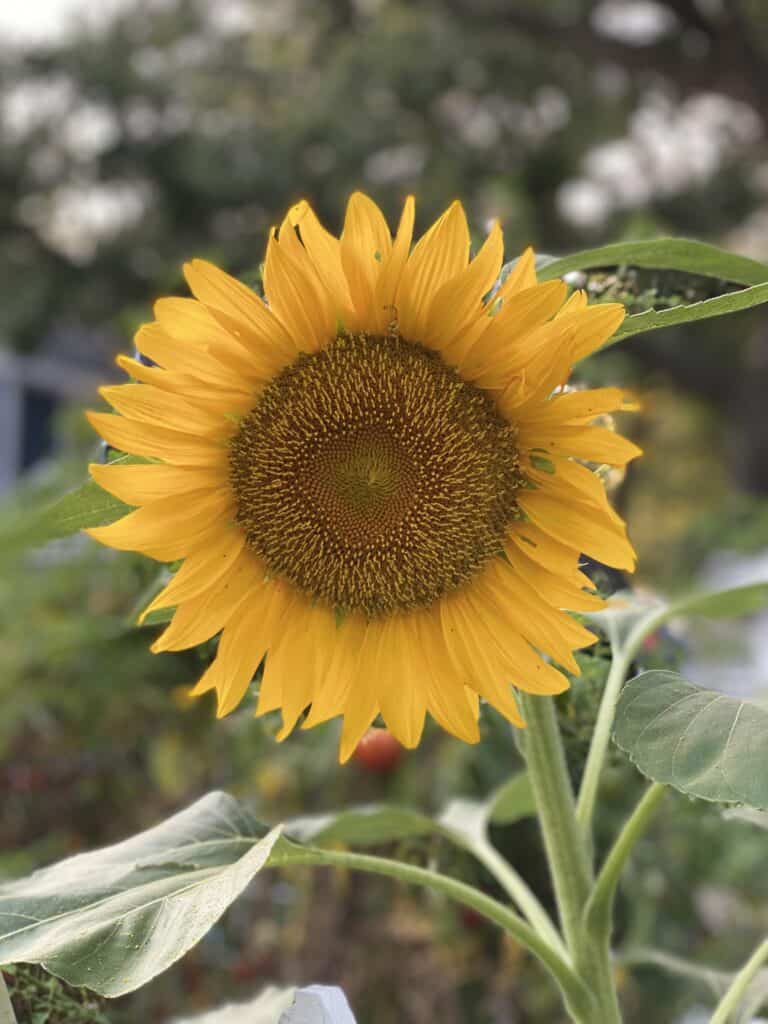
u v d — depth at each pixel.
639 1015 0.85
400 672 0.43
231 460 0.41
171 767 0.94
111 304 4.25
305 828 0.56
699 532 2.06
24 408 4.46
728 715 0.36
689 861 0.90
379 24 4.63
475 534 0.42
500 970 0.87
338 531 0.42
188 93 4.41
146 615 0.42
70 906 0.39
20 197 4.34
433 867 0.63
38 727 0.95
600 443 0.40
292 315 0.40
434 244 0.39
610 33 4.01
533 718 0.44
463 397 0.41
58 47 4.35
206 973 0.85
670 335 3.93
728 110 4.40
